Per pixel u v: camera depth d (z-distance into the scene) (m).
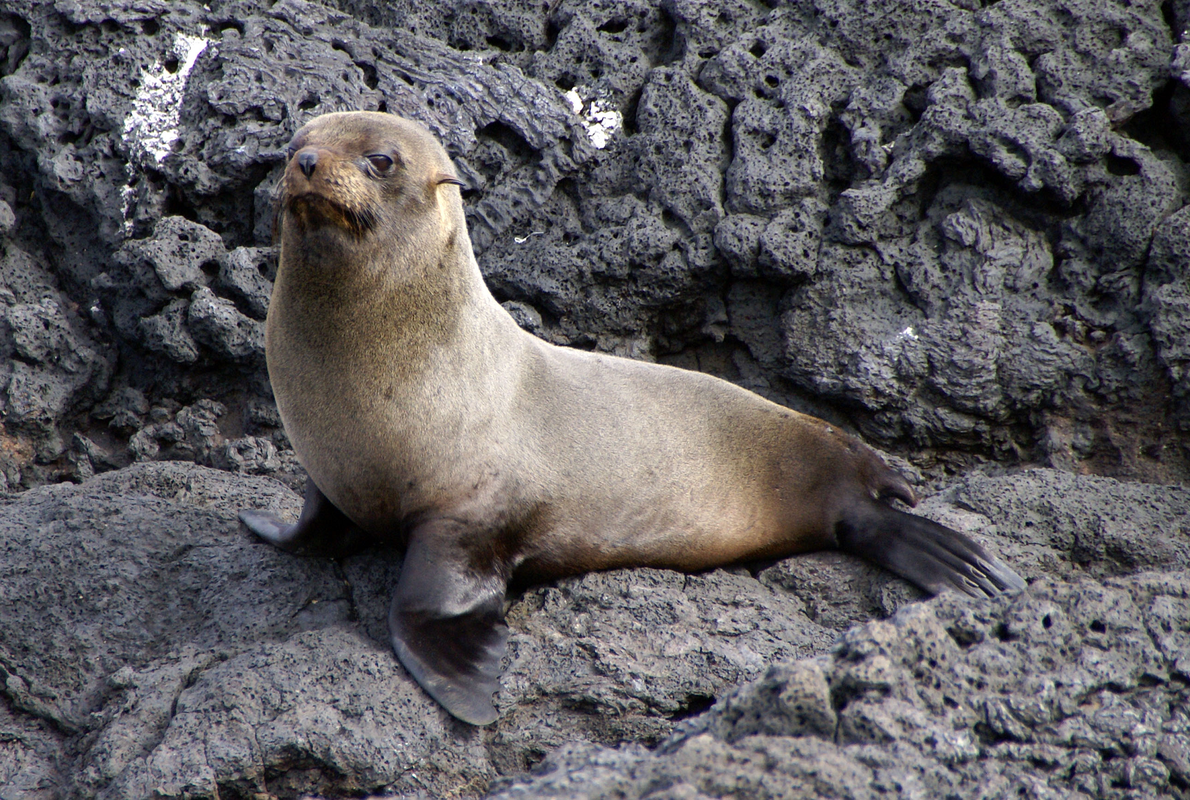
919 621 15.01
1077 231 28.69
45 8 31.78
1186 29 28.97
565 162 30.91
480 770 17.11
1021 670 14.82
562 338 30.73
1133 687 14.98
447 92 31.31
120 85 30.94
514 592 21.42
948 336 28.55
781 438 23.88
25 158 31.30
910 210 29.86
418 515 20.20
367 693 17.42
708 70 31.23
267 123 30.31
